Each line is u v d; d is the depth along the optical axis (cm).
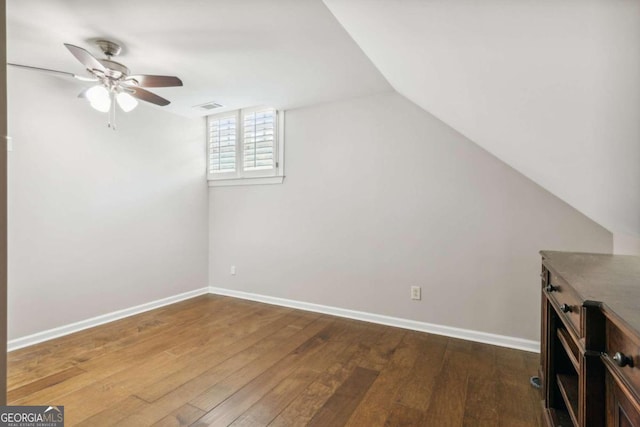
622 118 86
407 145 287
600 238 224
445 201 272
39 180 258
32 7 169
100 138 299
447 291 272
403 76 198
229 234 391
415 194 284
